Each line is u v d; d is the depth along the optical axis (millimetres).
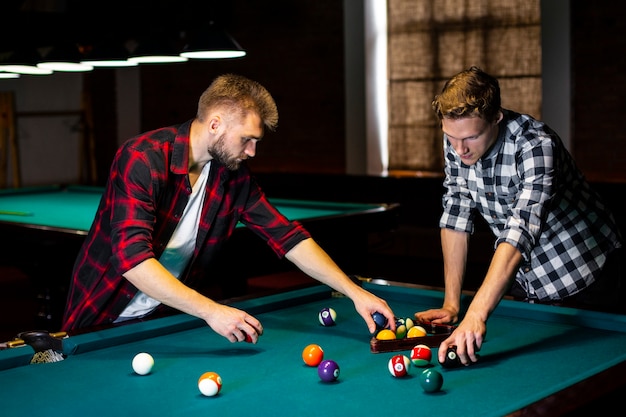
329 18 7832
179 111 8875
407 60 7535
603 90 6555
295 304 2709
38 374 1969
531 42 6891
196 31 4629
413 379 1926
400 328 2320
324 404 1755
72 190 6277
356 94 7789
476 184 2516
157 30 4848
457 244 2592
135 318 2414
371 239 7320
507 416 1624
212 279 3947
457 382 1895
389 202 7203
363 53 7723
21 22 4996
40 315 4211
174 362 2074
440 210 6930
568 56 6676
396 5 7539
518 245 2141
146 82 9039
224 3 4629
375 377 1944
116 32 5062
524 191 2270
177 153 2352
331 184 7555
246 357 2121
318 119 8023
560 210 2576
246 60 8398
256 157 8484
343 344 2254
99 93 9148
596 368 1919
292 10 8039
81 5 5082
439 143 7422
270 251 4109
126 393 1836
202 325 2414
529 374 1943
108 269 2453
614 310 2398
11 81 8656
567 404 1689
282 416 1683
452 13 7254
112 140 9219
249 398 1799
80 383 1905
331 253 4469
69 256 4090
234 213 2615
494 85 2168
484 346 2189
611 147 6566
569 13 6637
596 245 2637
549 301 2525
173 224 2453
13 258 4316
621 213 6094
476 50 7168
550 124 6824
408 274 6551
